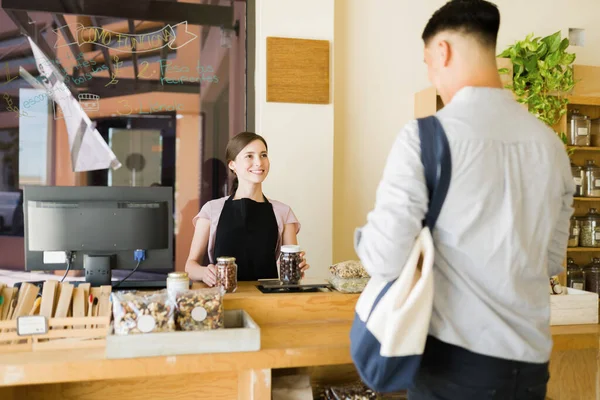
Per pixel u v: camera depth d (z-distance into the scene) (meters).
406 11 3.88
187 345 1.53
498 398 1.23
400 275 1.24
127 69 3.61
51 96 3.53
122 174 3.65
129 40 3.59
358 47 3.81
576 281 3.72
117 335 1.49
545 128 1.31
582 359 2.15
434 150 1.21
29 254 2.07
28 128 3.52
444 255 1.25
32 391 1.80
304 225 3.61
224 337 1.55
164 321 1.55
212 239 2.56
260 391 1.58
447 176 1.20
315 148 3.62
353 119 3.81
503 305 1.23
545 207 1.26
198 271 2.34
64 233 2.05
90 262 2.09
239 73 3.72
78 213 2.06
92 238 2.07
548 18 4.11
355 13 3.80
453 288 1.24
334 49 3.74
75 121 3.57
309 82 3.58
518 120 1.27
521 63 3.61
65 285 1.71
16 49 3.48
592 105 4.03
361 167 3.83
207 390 1.92
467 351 1.23
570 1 4.12
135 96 3.63
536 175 1.24
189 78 3.68
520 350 1.22
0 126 3.48
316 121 3.61
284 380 1.88
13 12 3.46
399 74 3.88
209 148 3.73
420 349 1.23
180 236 3.75
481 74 1.30
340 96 3.79
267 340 1.69
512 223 1.21
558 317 1.93
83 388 1.84
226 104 3.72
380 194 1.24
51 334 1.59
